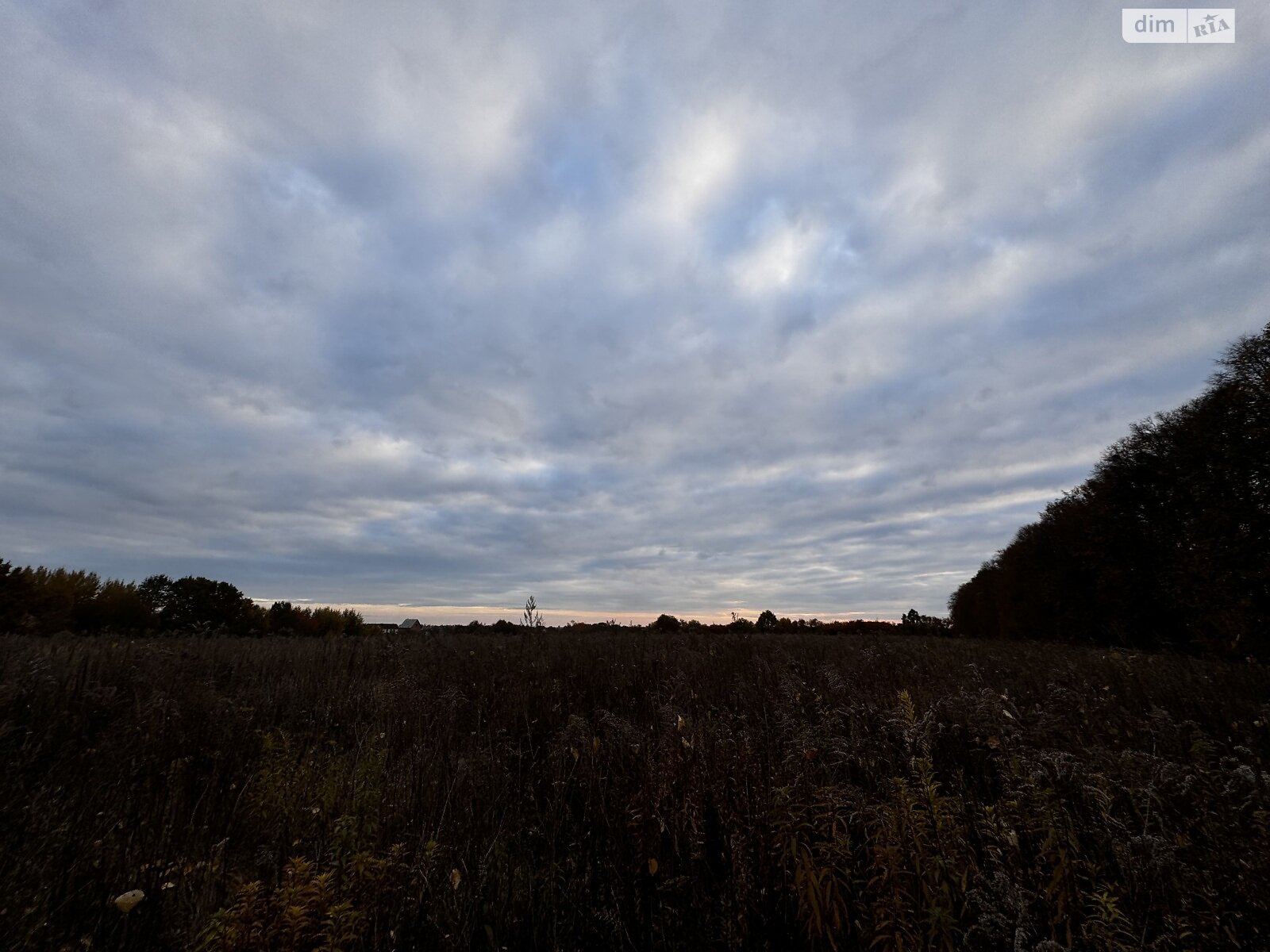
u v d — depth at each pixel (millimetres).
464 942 2432
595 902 2795
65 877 2543
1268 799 2578
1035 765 3010
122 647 8109
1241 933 2133
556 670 9031
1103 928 2172
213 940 2264
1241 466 12500
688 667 8953
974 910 2467
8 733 4184
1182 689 6680
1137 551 17969
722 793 3252
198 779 3938
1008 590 27969
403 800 3629
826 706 5871
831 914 2494
